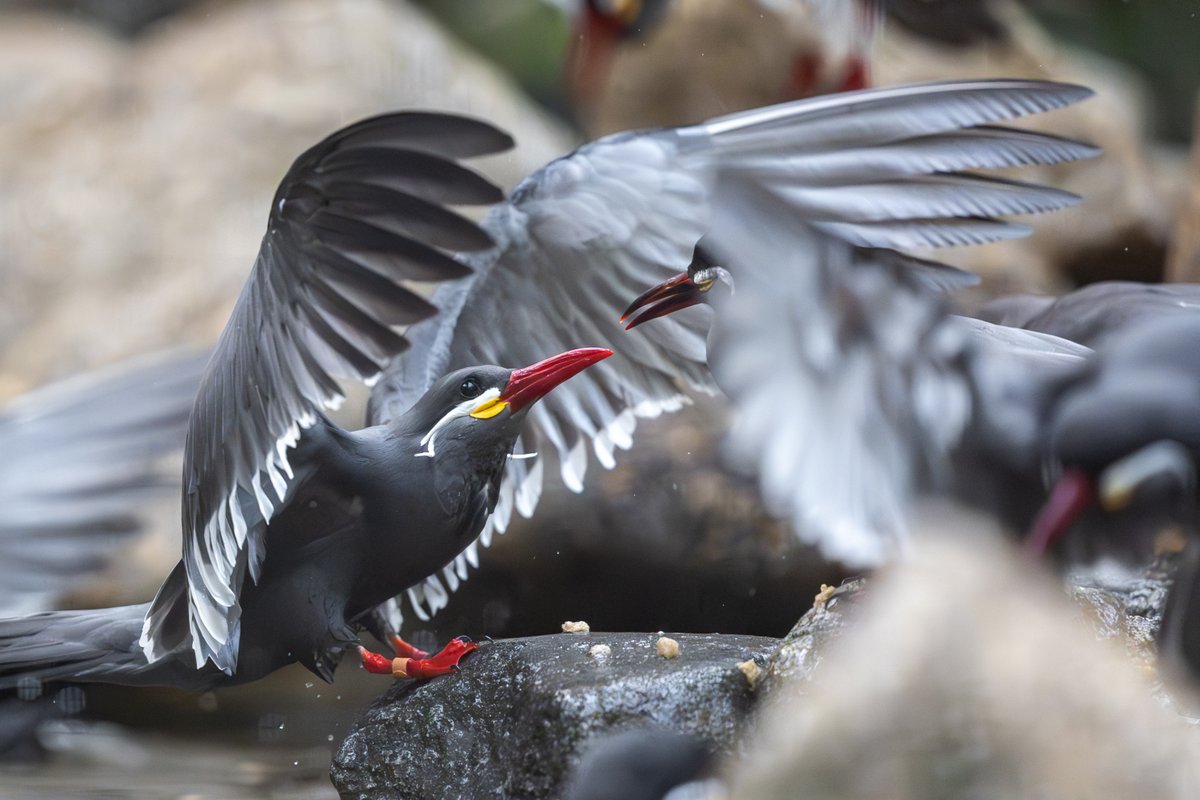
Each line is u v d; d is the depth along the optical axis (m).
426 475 9.94
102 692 14.08
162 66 24.16
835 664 6.08
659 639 10.01
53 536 7.98
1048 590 6.19
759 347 5.89
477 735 9.74
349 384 17.05
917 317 6.00
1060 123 20.19
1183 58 28.45
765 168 9.94
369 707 10.29
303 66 23.70
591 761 8.05
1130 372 6.65
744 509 15.34
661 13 22.06
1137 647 9.70
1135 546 6.38
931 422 6.09
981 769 5.60
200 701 14.73
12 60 24.45
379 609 10.79
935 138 9.49
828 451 5.92
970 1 22.33
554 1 23.75
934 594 5.86
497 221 10.83
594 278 11.14
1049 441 6.33
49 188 22.06
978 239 9.61
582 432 11.55
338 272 8.67
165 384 9.10
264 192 21.95
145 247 21.28
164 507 15.73
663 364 11.43
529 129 24.16
